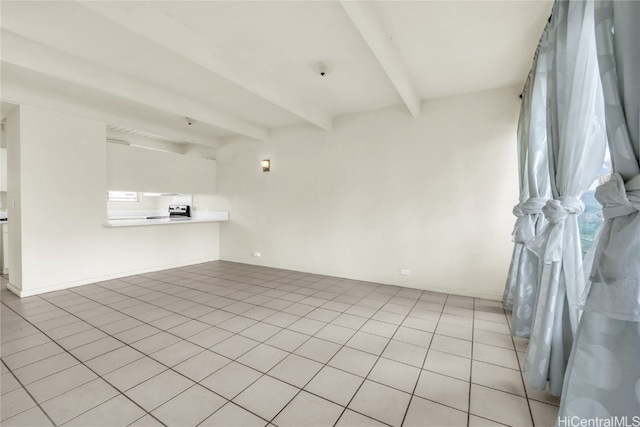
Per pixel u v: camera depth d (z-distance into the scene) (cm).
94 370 199
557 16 176
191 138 549
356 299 353
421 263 397
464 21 224
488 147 353
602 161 153
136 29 208
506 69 300
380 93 369
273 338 249
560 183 172
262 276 465
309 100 392
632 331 110
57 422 152
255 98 384
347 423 154
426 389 182
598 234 127
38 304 325
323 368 204
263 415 159
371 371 201
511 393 179
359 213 443
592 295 116
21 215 345
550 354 169
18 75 313
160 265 502
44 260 365
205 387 182
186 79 327
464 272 370
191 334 254
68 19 223
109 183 440
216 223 601
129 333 255
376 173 427
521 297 246
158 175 501
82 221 399
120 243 446
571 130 162
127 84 319
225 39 250
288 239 514
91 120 403
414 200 400
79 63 282
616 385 112
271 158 529
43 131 358
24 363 206
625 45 105
